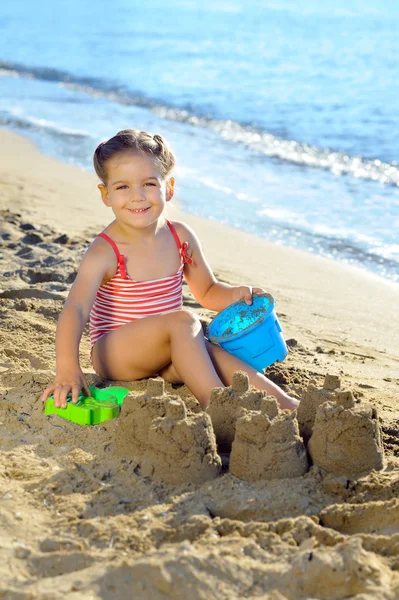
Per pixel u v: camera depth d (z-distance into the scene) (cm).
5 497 281
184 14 3105
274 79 1606
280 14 2933
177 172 973
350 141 1123
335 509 274
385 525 268
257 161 1038
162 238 399
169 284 396
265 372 415
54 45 2317
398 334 521
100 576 230
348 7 3119
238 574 233
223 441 327
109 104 1465
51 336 458
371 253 696
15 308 502
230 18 2866
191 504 278
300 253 692
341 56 1861
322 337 507
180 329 359
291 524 261
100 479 298
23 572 237
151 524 265
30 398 363
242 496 283
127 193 374
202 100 1440
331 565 231
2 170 960
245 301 399
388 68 1683
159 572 229
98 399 356
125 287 389
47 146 1127
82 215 774
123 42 2316
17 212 761
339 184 931
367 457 305
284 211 821
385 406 390
